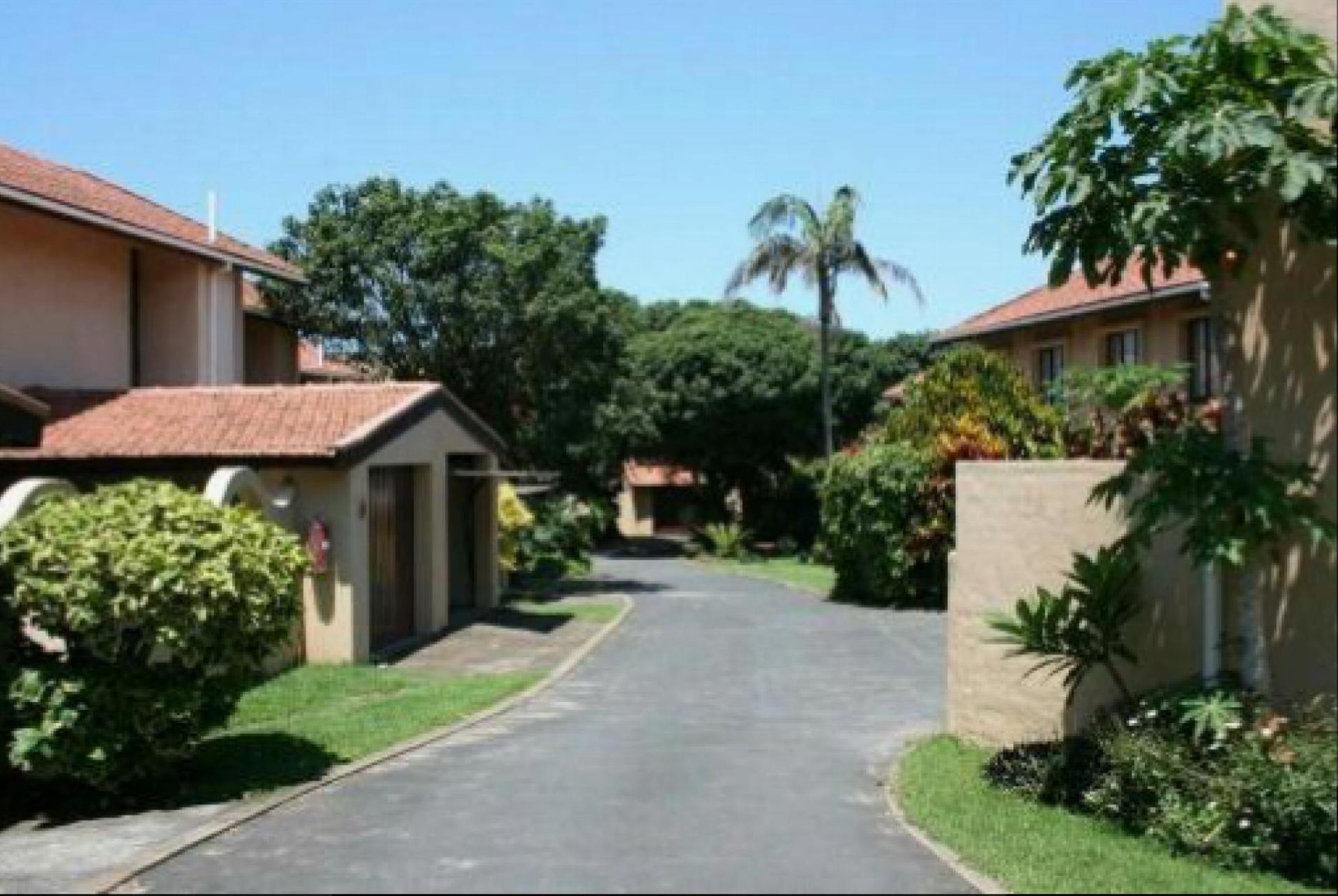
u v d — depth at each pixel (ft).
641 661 63.82
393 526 70.59
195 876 25.95
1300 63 27.99
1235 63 28.37
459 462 86.53
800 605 96.63
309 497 59.93
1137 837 28.14
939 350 144.97
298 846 28.09
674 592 110.22
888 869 25.81
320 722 44.21
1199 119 27.20
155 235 69.41
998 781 33.91
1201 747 28.25
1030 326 97.19
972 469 40.32
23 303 66.85
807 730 43.78
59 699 32.35
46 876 26.76
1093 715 35.22
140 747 33.32
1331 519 28.45
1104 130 29.07
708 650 68.08
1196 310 79.00
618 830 29.22
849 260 135.23
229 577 33.91
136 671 33.60
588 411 110.83
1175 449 28.76
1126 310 85.35
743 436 178.40
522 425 110.42
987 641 34.99
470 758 38.24
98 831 30.68
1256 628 29.17
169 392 68.23
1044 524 37.37
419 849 27.63
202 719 34.60
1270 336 30.27
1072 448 54.39
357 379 110.93
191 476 58.49
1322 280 28.81
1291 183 25.82
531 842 28.12
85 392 67.97
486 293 103.09
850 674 58.54
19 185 60.80
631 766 37.04
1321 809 24.59
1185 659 32.78
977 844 27.48
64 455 57.82
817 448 180.45
